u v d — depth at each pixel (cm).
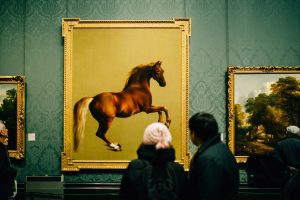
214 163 299
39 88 584
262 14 588
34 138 580
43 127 581
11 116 572
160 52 577
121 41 578
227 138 577
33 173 577
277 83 573
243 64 585
